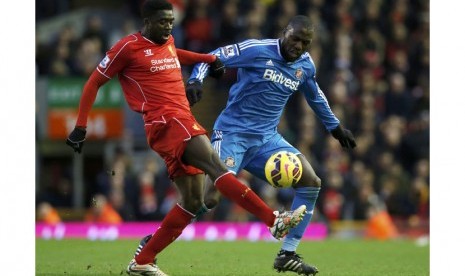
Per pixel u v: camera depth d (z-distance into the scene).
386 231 58.09
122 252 42.12
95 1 77.00
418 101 69.94
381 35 74.50
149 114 29.86
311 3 71.75
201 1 69.88
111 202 58.31
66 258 39.56
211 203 32.53
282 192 57.84
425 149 67.44
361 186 60.16
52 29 71.94
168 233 30.78
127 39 29.86
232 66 32.38
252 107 32.66
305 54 32.97
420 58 74.56
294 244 32.53
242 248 45.12
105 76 29.83
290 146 33.28
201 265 37.03
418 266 38.69
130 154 60.69
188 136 29.16
